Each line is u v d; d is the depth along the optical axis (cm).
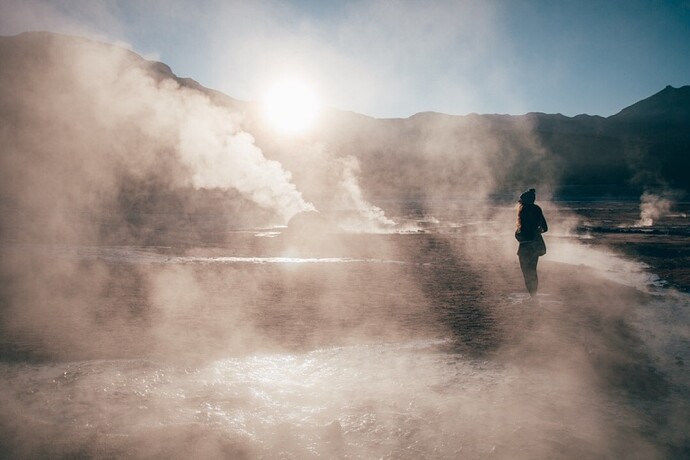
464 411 421
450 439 375
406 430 389
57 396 444
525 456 353
